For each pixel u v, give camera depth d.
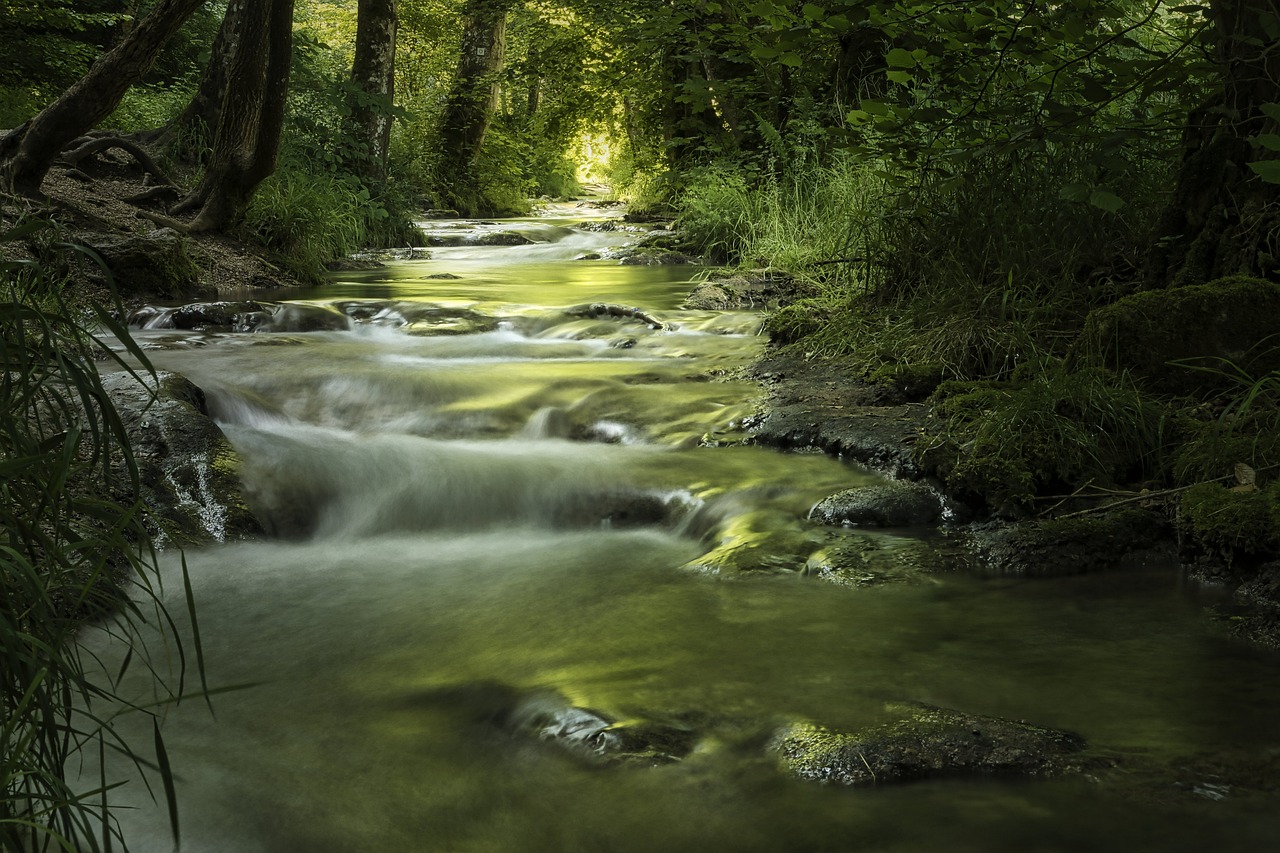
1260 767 2.57
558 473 5.02
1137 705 2.91
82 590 1.96
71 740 2.77
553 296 10.50
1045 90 5.74
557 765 2.67
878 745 2.62
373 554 4.41
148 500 4.42
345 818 2.45
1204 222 5.53
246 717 2.94
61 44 19.69
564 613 3.69
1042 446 4.50
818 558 4.06
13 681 1.81
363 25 17.72
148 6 22.52
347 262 13.89
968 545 4.16
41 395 2.07
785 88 14.29
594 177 52.22
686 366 7.01
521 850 2.33
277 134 11.85
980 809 2.43
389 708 3.00
